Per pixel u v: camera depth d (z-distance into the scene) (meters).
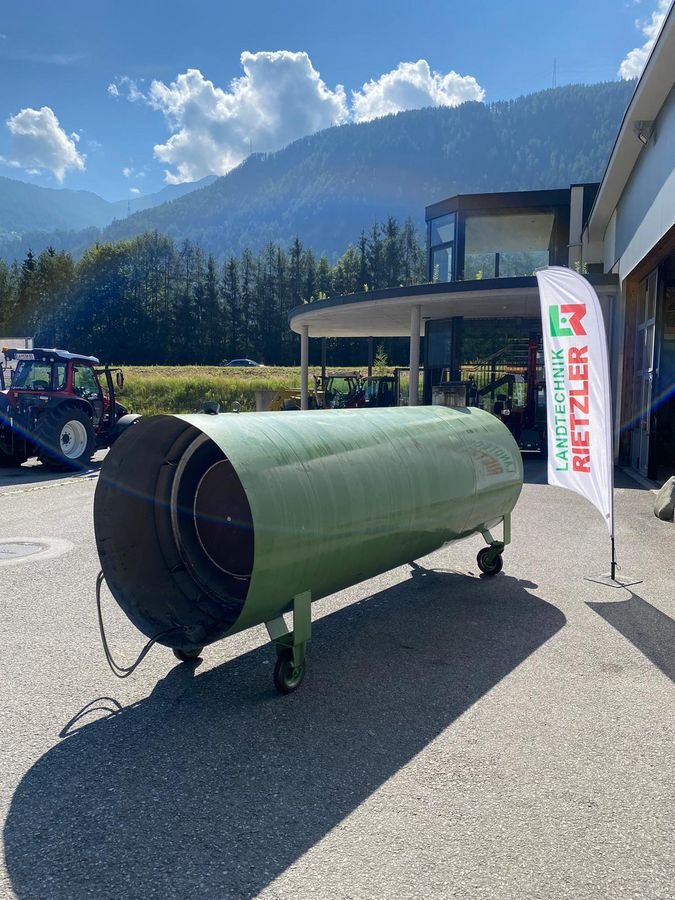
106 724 3.37
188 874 2.29
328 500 3.75
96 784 2.84
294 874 2.29
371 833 2.51
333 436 4.16
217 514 4.14
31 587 5.59
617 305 14.79
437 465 4.85
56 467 13.16
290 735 3.26
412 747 3.14
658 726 3.33
